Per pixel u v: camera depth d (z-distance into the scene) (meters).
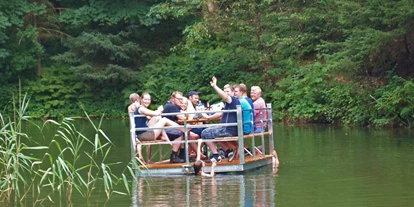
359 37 20.48
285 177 10.84
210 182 10.56
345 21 21.30
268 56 27.08
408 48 21.80
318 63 24.06
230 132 11.83
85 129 21.81
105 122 26.14
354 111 21.41
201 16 30.05
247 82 26.73
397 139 16.11
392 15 19.88
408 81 19.92
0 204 9.13
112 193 9.79
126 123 25.30
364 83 21.70
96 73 29.83
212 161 11.51
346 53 21.14
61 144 16.77
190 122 12.33
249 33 27.50
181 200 9.05
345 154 13.41
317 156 13.24
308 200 8.86
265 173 11.39
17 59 29.89
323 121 22.88
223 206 8.56
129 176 11.46
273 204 8.65
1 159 9.55
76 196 9.63
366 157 12.87
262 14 27.19
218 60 28.53
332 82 23.14
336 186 9.86
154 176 11.42
